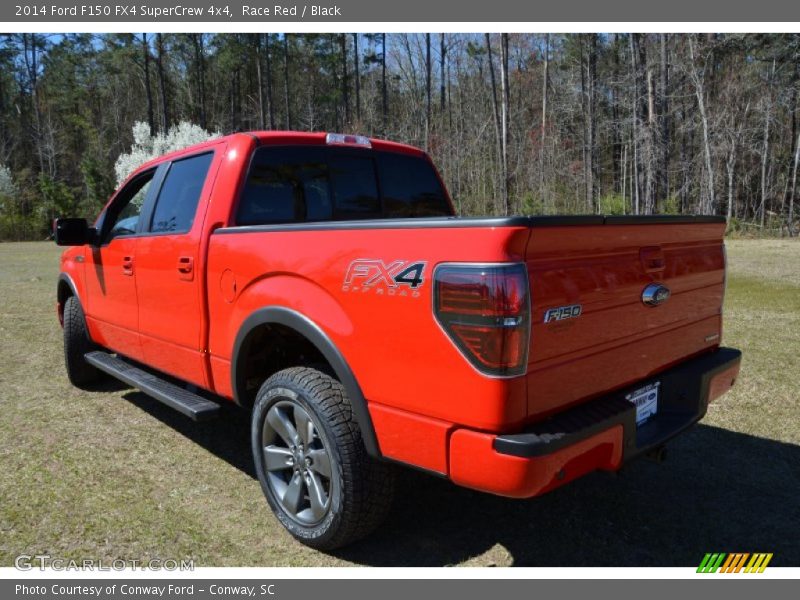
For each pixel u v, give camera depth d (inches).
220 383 130.7
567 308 87.5
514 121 1690.5
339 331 100.6
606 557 110.4
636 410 97.9
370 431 98.2
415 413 91.3
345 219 150.3
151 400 196.9
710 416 175.3
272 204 136.2
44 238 1449.3
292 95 2379.4
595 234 90.7
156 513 124.9
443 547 114.0
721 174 1434.5
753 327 283.1
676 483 137.9
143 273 153.4
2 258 772.6
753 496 131.9
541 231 81.5
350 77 2311.8
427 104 1680.6
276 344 129.6
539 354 84.2
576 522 122.4
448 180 1628.9
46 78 2449.6
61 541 114.4
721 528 119.6
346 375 100.0
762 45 1318.9
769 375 208.5
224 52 2190.0
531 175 1557.6
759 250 724.0
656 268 105.1
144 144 1444.4
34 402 192.7
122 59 2020.2
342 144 149.9
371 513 103.2
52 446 158.1
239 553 111.7
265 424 118.0
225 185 131.3
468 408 83.9
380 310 94.2
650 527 120.3
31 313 346.9
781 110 1489.9
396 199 162.4
